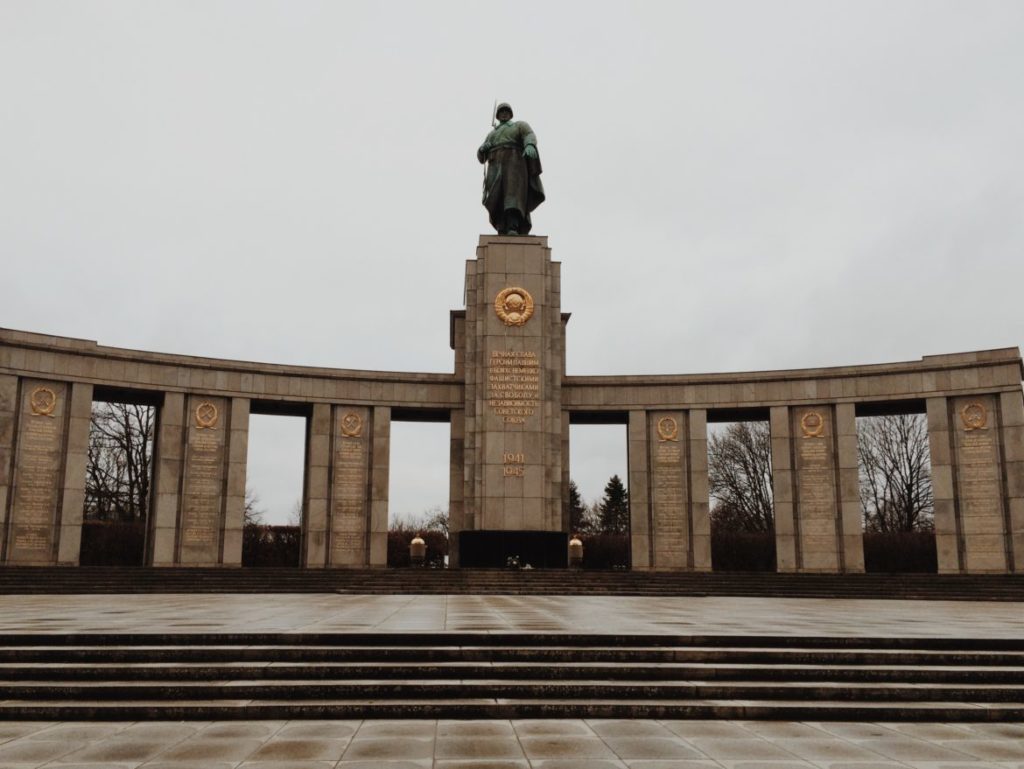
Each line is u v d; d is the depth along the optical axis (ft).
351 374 128.67
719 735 29.27
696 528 125.80
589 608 66.33
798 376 125.49
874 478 201.46
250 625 45.62
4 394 110.11
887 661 37.88
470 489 126.82
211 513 120.06
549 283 132.26
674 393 129.80
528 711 32.07
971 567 113.50
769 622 51.44
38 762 25.23
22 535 109.40
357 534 125.59
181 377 120.88
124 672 34.76
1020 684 35.63
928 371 119.34
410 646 38.88
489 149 138.51
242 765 24.97
